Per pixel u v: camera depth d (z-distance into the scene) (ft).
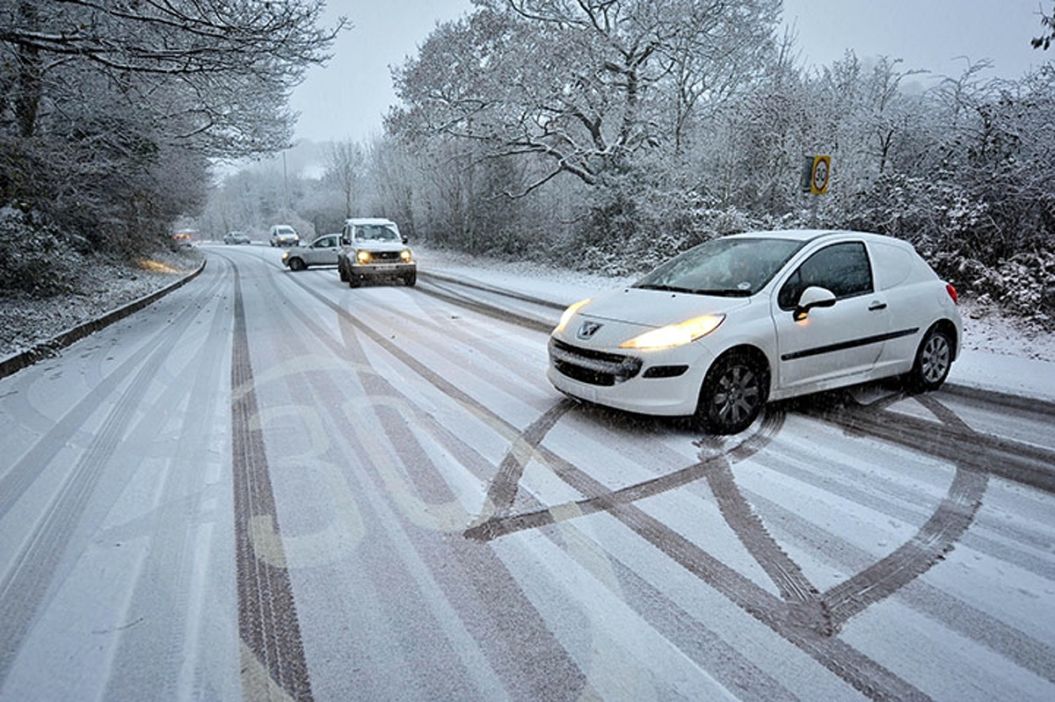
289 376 20.59
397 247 53.72
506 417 15.92
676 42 61.21
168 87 38.06
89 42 27.35
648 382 13.76
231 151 49.93
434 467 12.69
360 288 52.65
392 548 9.60
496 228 91.71
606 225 65.36
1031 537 9.85
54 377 21.25
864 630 7.61
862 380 16.47
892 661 7.07
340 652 7.33
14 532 10.24
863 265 16.80
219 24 28.43
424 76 70.03
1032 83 33.24
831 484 11.75
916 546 9.56
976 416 15.87
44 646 7.45
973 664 7.03
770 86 53.26
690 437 14.20
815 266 15.90
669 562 9.11
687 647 7.32
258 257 122.01
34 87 33.53
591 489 11.57
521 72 62.03
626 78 65.46
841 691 6.62
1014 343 24.40
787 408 16.42
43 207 41.37
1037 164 30.01
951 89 37.14
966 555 9.32
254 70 31.40
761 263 15.99
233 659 7.23
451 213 102.53
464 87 67.92
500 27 65.92
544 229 80.59
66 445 14.30
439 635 7.60
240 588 8.63
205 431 15.14
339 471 12.56
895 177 35.88
